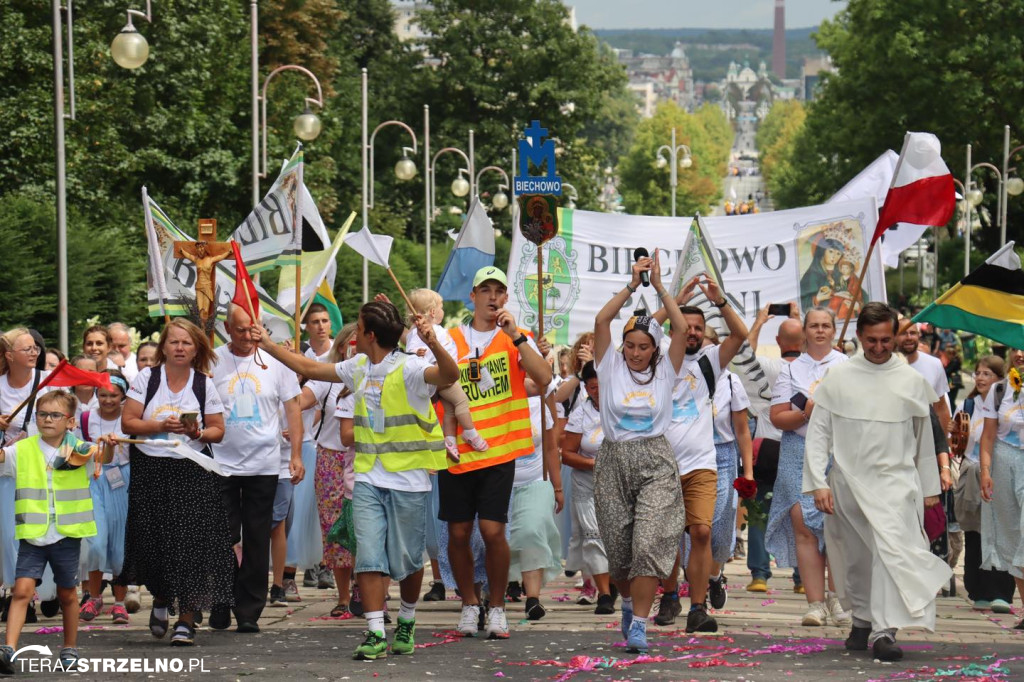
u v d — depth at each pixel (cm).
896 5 12662
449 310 9175
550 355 2508
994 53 12344
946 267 14212
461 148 14862
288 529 2728
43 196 6656
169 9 8369
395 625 2336
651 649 2033
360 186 13425
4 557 2305
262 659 1928
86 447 1934
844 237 4016
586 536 2523
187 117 8669
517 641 2122
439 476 2133
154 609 2116
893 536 2003
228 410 2248
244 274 2281
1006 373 2545
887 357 2073
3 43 6912
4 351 2353
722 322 3067
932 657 2005
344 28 16888
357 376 1973
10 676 1784
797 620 2431
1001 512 2500
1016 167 12850
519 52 14988
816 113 14325
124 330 2933
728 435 2400
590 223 4019
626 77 15525
